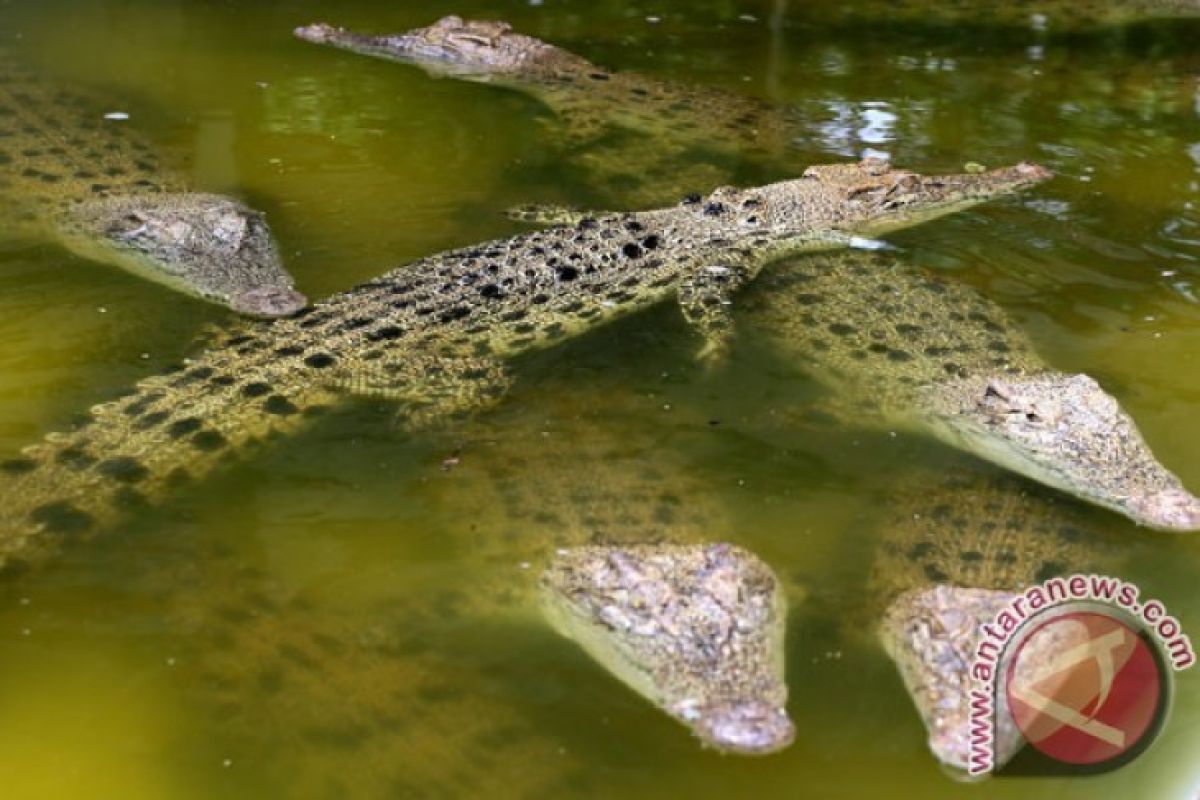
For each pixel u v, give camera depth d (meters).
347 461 6.34
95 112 11.07
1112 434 6.40
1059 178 10.01
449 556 5.65
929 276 8.38
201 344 7.38
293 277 8.25
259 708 4.73
